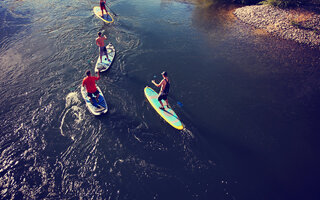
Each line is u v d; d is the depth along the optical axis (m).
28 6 17.94
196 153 7.35
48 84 9.98
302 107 9.62
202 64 12.12
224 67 12.03
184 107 9.22
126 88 9.91
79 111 8.59
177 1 21.05
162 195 6.18
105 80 10.27
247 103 9.69
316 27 15.44
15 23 15.29
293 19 16.36
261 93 10.33
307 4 17.67
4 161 6.86
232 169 6.94
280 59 13.02
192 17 17.89
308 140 8.09
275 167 7.06
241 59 12.87
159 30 15.41
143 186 6.36
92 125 8.05
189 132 8.05
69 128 7.95
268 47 14.23
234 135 8.13
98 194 6.12
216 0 21.77
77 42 13.18
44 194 6.06
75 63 11.38
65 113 8.51
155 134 7.89
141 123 8.27
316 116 9.17
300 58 13.19
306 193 6.33
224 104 9.54
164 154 7.26
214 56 12.98
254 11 18.19
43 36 13.75
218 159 7.21
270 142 7.94
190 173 6.76
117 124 8.14
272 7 17.91
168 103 9.29
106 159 7.00
